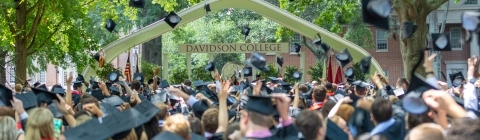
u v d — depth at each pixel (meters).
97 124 6.22
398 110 7.21
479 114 6.91
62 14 21.50
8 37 21.11
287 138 5.62
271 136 5.40
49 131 5.94
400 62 42.91
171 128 5.57
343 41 23.83
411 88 6.17
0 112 6.89
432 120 5.61
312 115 5.30
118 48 23.86
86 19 23.23
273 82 16.84
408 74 19.92
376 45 43.25
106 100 9.59
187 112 11.09
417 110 4.84
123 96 11.65
